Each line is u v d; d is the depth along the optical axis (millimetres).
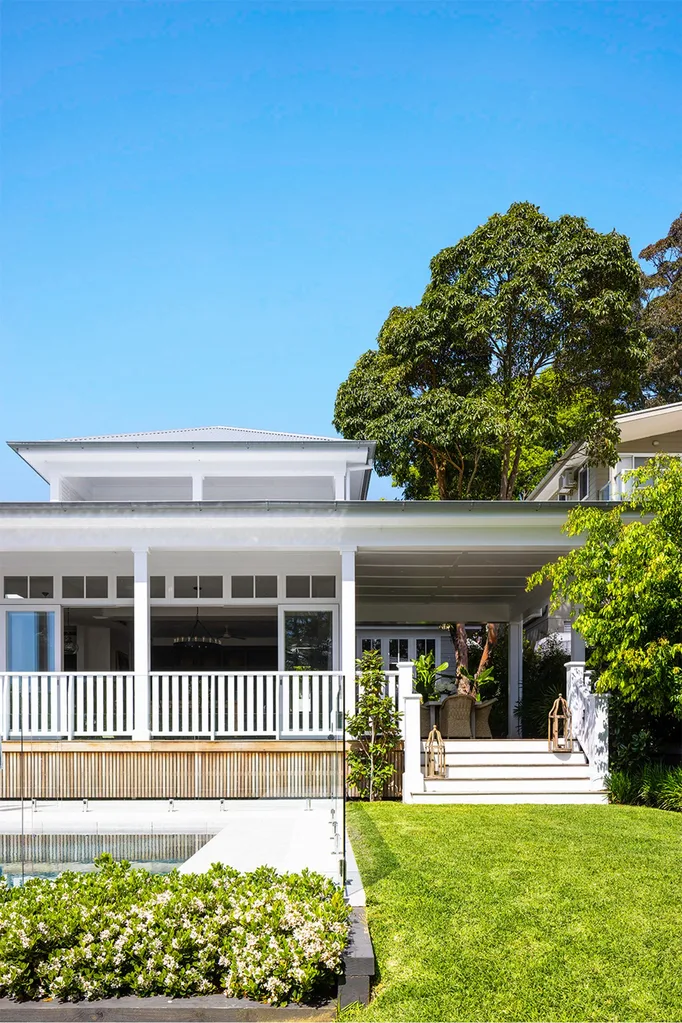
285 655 14992
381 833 9102
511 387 24047
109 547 12570
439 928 6051
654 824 9547
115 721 14453
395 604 20578
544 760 12359
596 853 8094
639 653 10742
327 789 11812
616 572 11250
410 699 11766
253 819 10242
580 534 12672
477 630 29562
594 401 24359
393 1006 4895
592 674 12680
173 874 6145
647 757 11930
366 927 5590
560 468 23391
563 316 22953
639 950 5676
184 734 12102
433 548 12930
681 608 10703
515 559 14391
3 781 11852
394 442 23984
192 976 4883
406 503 12016
